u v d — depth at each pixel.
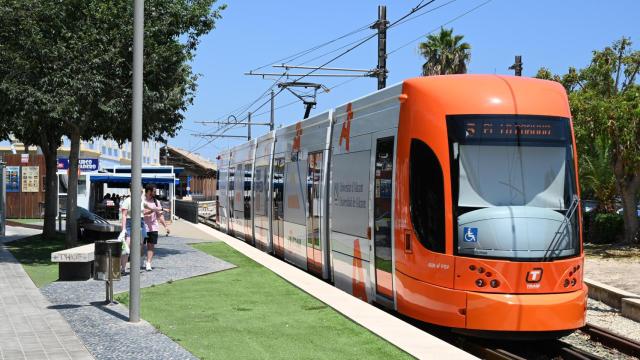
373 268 11.05
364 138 11.56
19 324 8.82
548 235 8.95
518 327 8.55
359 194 11.71
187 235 25.59
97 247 10.40
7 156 34.38
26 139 21.09
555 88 9.88
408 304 9.68
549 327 8.63
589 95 21.78
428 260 9.18
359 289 11.76
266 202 20.14
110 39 15.50
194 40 17.28
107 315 9.48
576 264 9.05
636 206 21.89
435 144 9.36
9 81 14.92
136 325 8.80
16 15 14.93
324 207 13.76
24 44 14.91
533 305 8.59
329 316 9.37
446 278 8.92
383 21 21.09
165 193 42.44
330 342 7.82
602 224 22.89
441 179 9.18
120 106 15.51
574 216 9.24
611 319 11.58
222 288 11.95
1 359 7.03
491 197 9.06
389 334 8.13
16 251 18.30
